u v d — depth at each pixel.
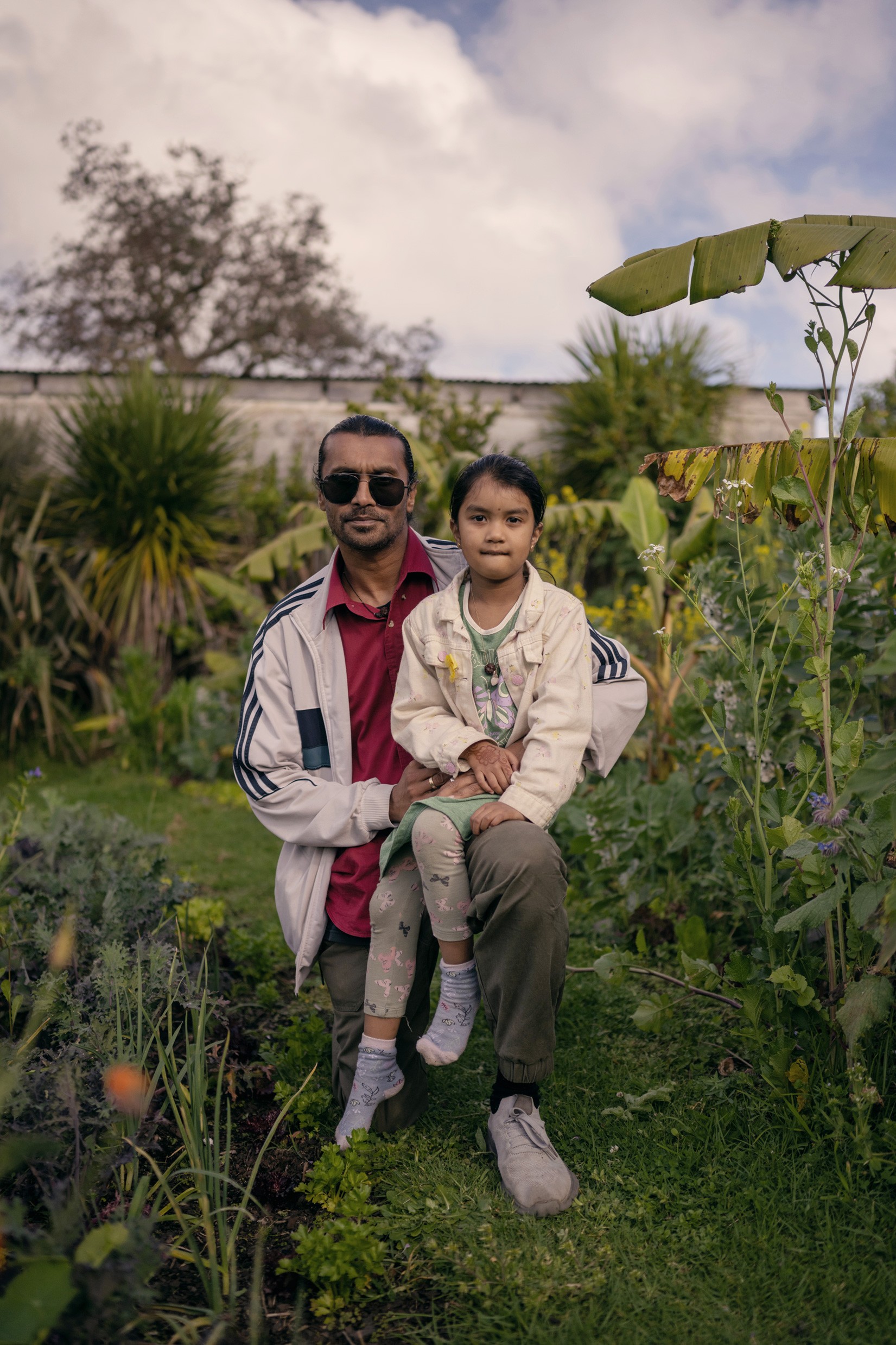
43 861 3.33
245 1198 1.81
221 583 7.82
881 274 1.97
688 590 2.55
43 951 2.45
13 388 11.49
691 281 2.21
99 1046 2.03
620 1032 2.76
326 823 2.23
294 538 7.24
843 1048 2.16
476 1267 1.76
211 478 9.38
